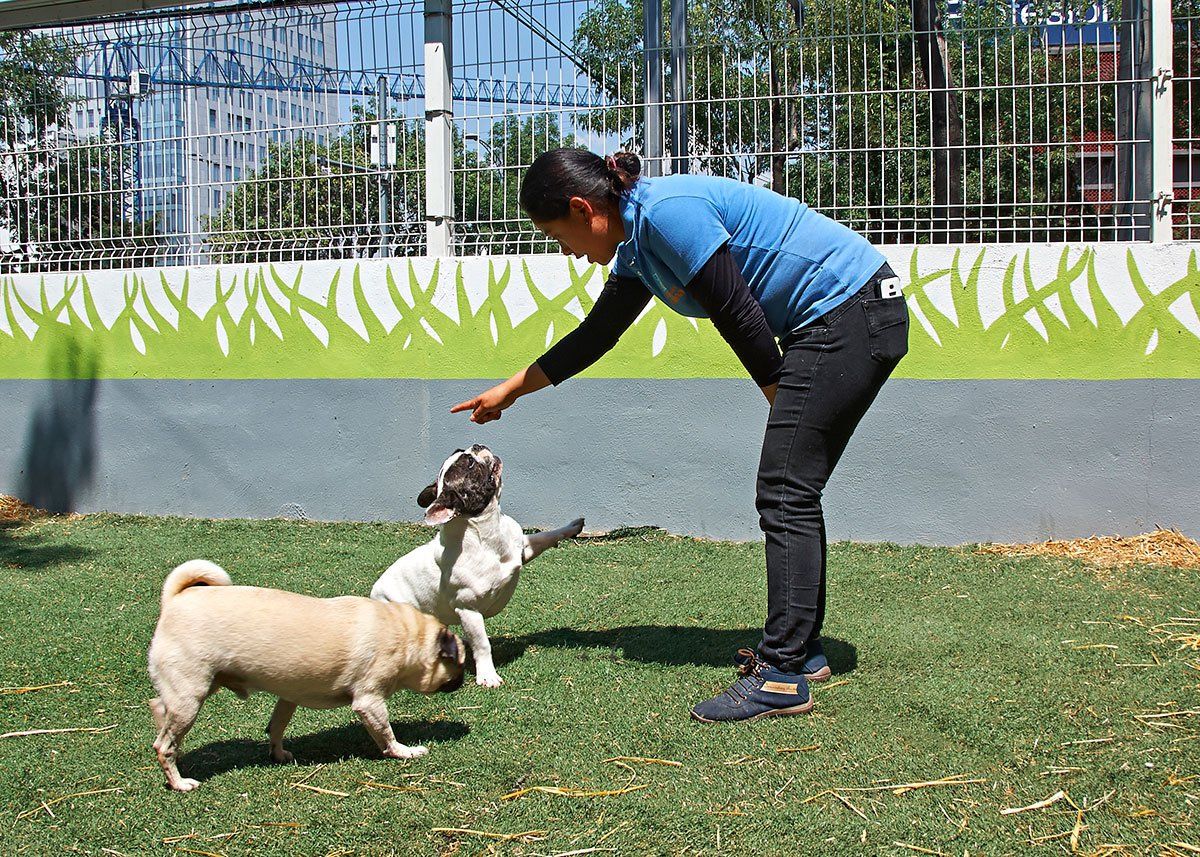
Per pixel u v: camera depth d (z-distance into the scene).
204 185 7.29
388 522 6.91
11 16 7.59
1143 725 3.21
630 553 5.97
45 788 2.89
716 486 6.38
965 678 3.68
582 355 3.99
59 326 7.51
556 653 4.12
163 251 7.40
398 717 3.44
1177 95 6.16
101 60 7.52
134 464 7.40
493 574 3.84
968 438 6.05
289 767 3.02
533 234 6.75
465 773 2.95
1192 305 5.78
